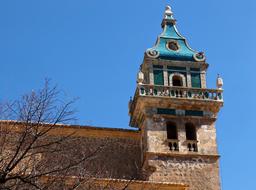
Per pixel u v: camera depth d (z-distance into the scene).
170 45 48.88
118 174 43.28
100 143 44.06
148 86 45.41
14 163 21.97
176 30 50.47
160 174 42.78
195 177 43.16
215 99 46.03
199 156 44.00
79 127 43.12
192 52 48.50
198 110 45.88
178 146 44.09
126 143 45.19
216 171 43.69
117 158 44.16
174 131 45.34
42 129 26.23
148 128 44.28
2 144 23.02
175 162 43.44
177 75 47.22
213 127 45.47
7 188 21.14
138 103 45.22
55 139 41.47
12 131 24.89
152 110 45.03
